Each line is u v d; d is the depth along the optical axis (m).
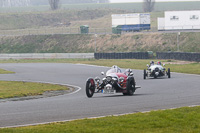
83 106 25.25
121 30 167.88
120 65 93.50
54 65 101.56
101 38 166.75
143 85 45.59
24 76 67.81
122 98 30.41
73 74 69.81
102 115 21.17
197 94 32.97
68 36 176.75
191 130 16.22
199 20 147.38
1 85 50.12
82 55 134.25
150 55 118.38
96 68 85.88
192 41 140.38
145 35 157.75
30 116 21.00
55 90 42.66
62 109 23.83
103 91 32.00
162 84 46.28
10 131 16.19
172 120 18.75
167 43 145.50
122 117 19.67
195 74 65.38
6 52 171.62
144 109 23.47
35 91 40.34
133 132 15.92
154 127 17.11
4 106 26.25
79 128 16.75
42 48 170.50
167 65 88.06
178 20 153.12
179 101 27.70
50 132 15.97
